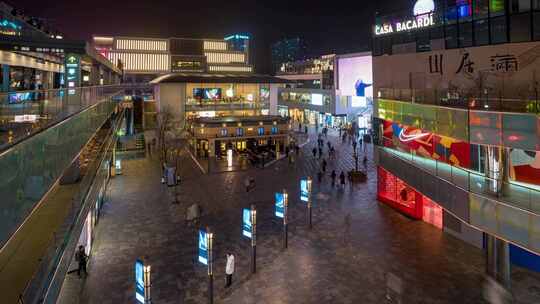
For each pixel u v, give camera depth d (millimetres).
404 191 32094
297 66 142125
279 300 19125
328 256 24062
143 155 60250
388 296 16891
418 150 27906
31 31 46938
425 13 26500
